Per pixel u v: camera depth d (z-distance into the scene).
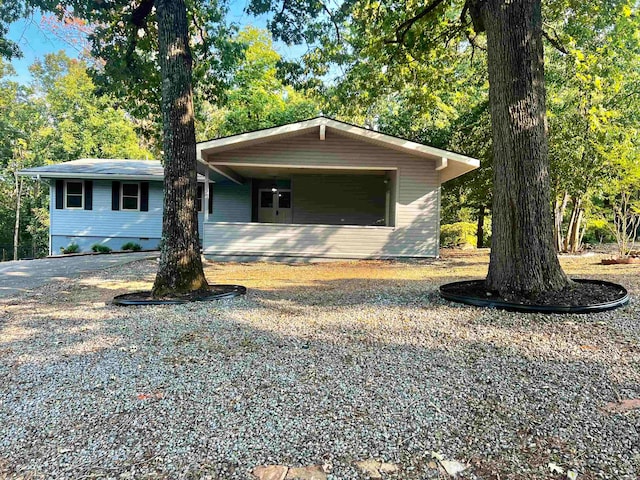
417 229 10.14
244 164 10.05
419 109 10.64
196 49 9.62
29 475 1.77
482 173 12.41
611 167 9.37
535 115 4.52
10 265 10.18
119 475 1.76
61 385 2.71
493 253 4.76
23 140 24.73
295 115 21.91
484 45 10.52
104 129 26.36
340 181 14.23
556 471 1.72
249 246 10.30
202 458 1.87
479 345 3.27
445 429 2.06
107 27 8.85
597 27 7.95
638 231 12.68
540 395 2.39
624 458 1.78
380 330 3.76
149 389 2.61
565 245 11.38
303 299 5.30
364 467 1.78
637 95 9.69
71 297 5.88
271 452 1.90
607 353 2.97
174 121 5.58
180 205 5.59
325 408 2.30
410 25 7.98
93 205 15.21
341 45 9.80
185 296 5.34
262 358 3.12
